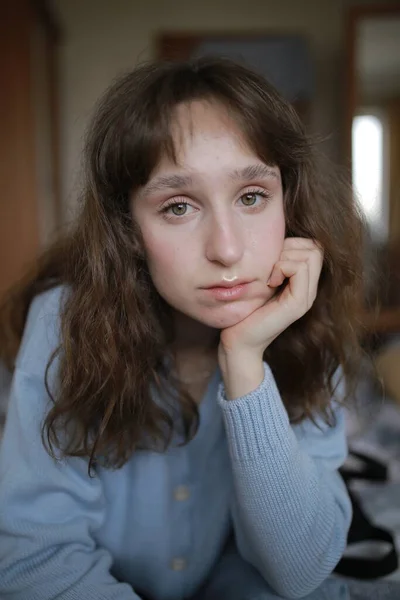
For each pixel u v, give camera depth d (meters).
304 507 0.60
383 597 0.67
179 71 0.59
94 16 2.60
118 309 0.63
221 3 2.59
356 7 2.25
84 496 0.66
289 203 0.66
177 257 0.56
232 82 0.57
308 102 2.49
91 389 0.65
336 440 0.73
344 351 0.76
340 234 0.76
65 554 0.62
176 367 0.71
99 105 0.66
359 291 0.79
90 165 0.63
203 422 0.71
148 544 0.73
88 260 0.64
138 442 0.69
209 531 0.75
